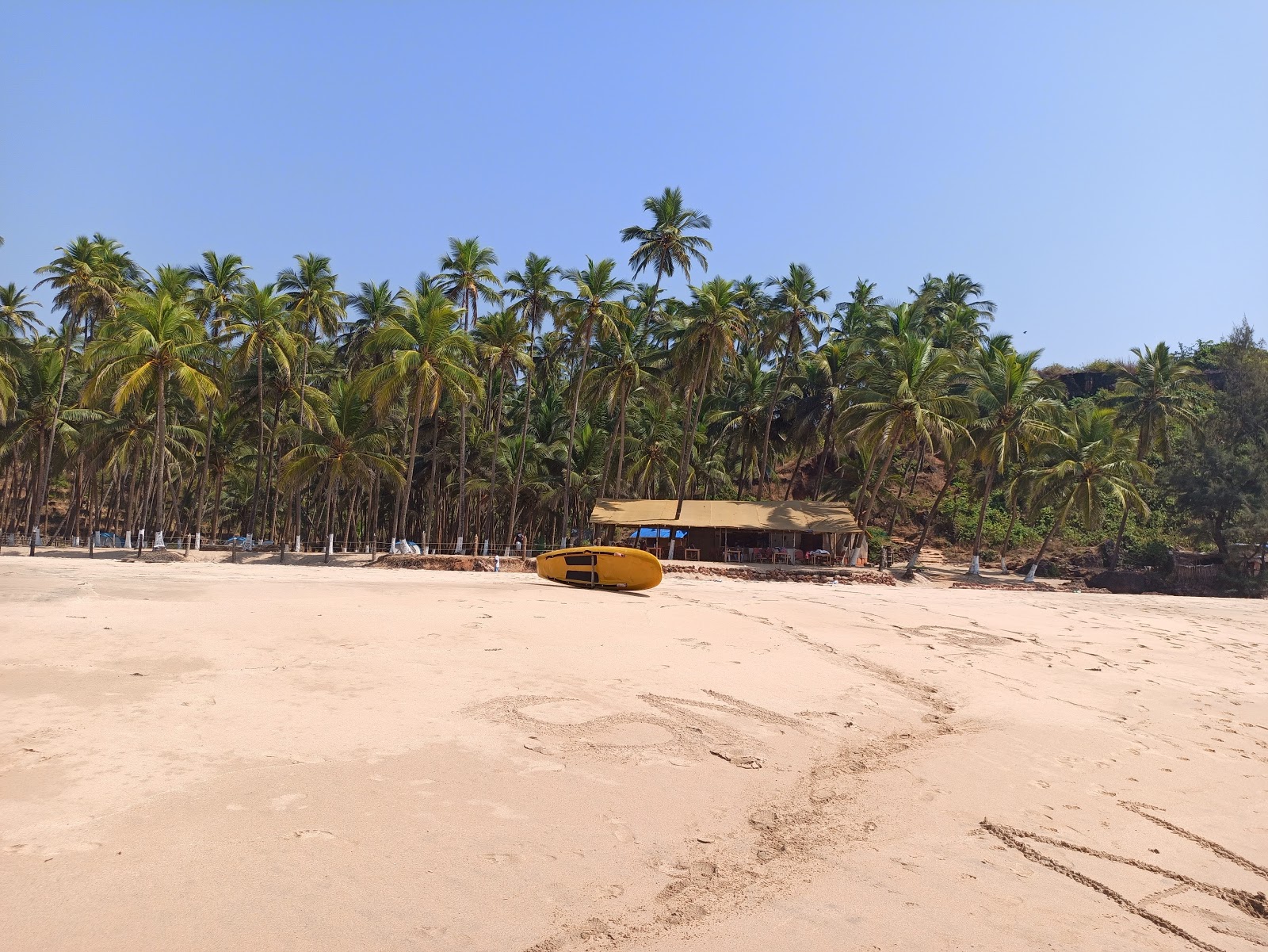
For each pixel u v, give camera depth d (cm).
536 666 1115
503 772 714
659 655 1270
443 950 444
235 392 4638
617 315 4188
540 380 5547
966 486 6156
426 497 5325
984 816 729
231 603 1478
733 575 3272
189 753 694
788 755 847
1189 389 6284
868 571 3462
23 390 4469
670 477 4931
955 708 1113
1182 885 621
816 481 5328
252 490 6259
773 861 599
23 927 428
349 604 1559
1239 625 2338
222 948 426
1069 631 1938
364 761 708
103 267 4372
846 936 499
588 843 596
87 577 1994
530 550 5281
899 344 4066
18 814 556
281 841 548
